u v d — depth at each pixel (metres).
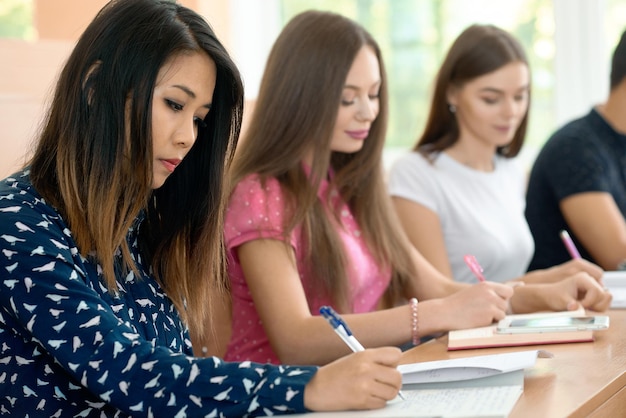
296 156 2.09
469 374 1.41
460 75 2.80
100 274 1.36
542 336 1.75
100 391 1.21
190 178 1.56
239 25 4.67
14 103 2.57
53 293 1.23
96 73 1.32
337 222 2.16
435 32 4.48
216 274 1.67
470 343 1.74
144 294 1.47
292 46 2.13
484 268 2.80
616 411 1.44
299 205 2.05
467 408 1.23
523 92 2.82
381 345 1.87
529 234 2.96
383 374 1.25
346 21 2.17
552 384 1.41
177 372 1.22
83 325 1.22
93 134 1.32
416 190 2.78
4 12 4.20
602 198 2.97
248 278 2.02
